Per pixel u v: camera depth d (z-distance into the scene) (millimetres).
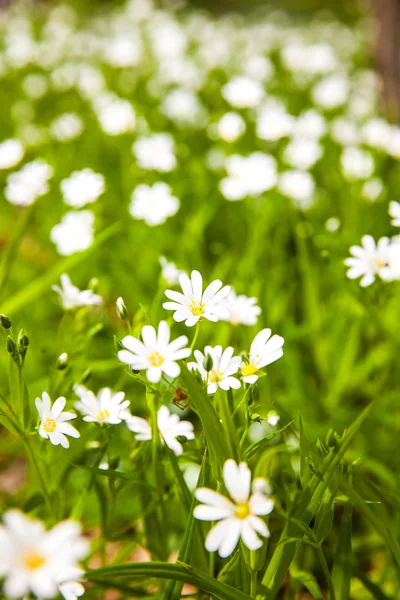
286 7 3604
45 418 441
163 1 3035
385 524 471
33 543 351
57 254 865
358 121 1190
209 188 958
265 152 1019
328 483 423
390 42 1158
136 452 476
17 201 736
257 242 753
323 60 1539
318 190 956
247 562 423
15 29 2221
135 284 757
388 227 823
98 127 1171
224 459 417
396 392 633
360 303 606
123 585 475
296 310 799
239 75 1502
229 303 498
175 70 1429
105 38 2088
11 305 606
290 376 631
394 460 587
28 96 1438
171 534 537
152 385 446
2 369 684
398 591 490
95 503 547
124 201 954
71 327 548
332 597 434
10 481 602
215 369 427
